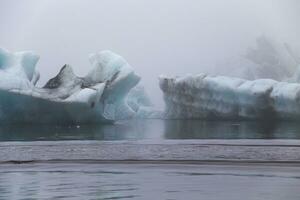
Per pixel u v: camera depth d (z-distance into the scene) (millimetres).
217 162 23781
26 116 46938
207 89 55312
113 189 17328
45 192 16828
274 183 18344
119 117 56625
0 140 34750
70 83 48469
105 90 49656
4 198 15867
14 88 44844
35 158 25531
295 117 52500
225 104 54906
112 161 24453
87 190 17156
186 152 27125
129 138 36656
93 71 52031
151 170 21875
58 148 29328
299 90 50625
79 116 47125
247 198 15539
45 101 45469
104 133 40906
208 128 46062
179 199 15477
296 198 15516
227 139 35156
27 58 48906
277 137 36750
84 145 30891
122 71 50750
